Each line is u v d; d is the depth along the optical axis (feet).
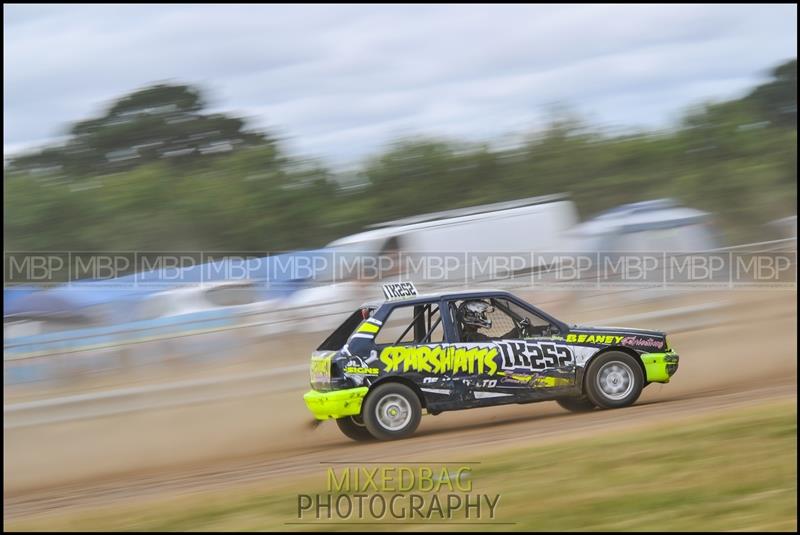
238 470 74.74
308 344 133.08
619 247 153.79
